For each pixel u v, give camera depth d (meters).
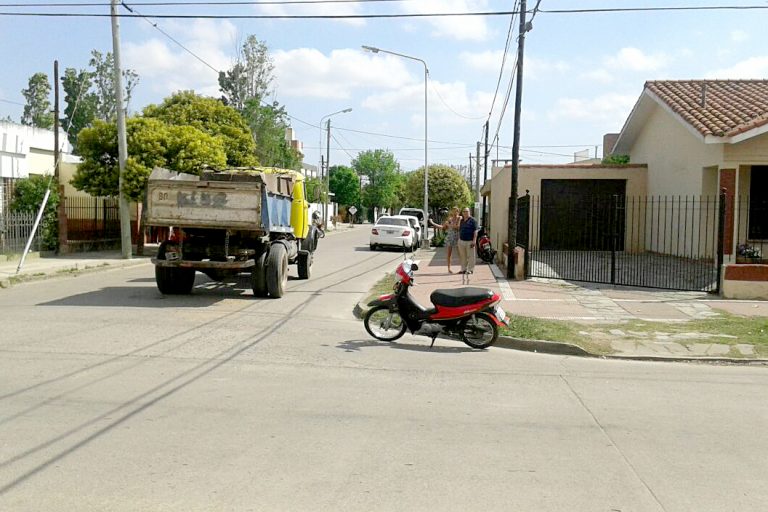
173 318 11.79
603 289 15.84
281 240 15.80
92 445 5.44
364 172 84.88
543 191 25.72
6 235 22.55
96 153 25.50
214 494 4.56
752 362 9.39
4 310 12.41
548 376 8.29
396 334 10.53
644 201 25.45
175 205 13.86
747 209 20.78
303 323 11.70
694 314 12.55
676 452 5.56
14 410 6.33
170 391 7.07
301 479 4.84
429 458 5.30
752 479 5.00
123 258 23.78
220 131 32.78
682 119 19.91
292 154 47.59
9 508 4.31
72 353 8.81
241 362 8.55
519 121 17.69
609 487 4.81
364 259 26.56
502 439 5.80
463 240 17.50
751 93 21.64
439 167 58.34
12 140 25.14
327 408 6.59
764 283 14.38
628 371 8.73
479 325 9.95
